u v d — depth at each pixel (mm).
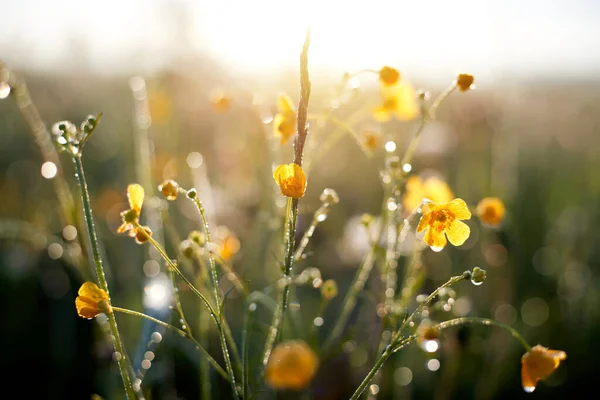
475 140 848
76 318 648
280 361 311
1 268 709
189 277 527
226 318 636
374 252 460
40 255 725
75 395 622
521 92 960
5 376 630
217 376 566
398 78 424
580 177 992
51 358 643
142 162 544
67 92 1169
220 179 835
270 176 607
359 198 867
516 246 745
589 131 1140
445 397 598
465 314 624
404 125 895
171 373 548
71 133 356
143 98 586
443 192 490
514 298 721
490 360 636
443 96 428
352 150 926
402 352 559
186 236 670
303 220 621
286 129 427
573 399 626
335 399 557
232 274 415
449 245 737
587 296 727
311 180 886
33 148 980
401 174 431
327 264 724
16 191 865
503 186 759
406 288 468
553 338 676
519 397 630
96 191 874
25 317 675
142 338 464
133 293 606
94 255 350
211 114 855
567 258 789
